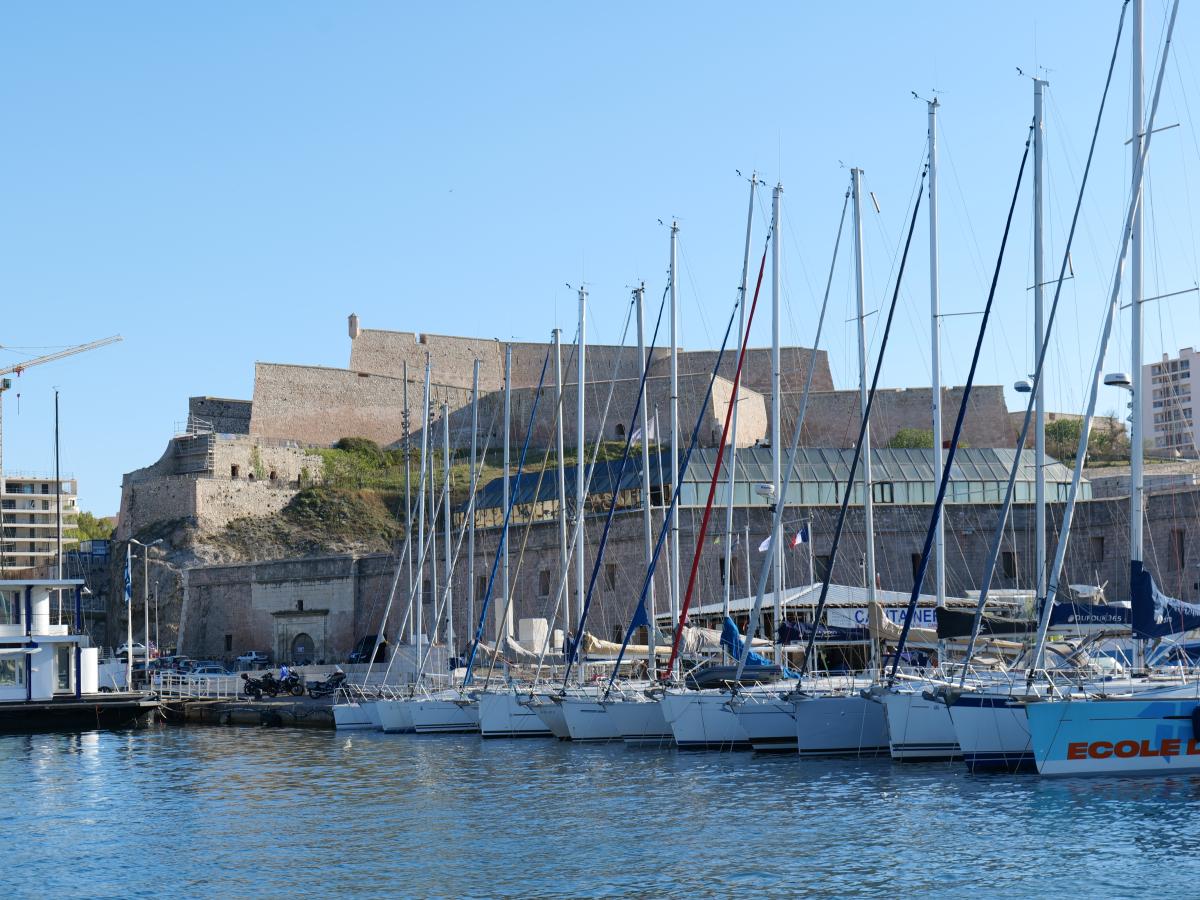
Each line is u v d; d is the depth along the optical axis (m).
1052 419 119.69
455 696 54.78
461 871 25.69
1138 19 33.12
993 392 110.69
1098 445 114.00
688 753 40.38
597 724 45.50
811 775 34.47
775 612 42.53
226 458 121.56
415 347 147.50
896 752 35.41
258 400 135.25
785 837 27.20
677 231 50.94
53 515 197.50
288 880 25.61
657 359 119.25
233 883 25.56
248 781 40.41
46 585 62.75
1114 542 64.62
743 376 121.81
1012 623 36.31
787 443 109.31
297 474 126.88
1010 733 32.50
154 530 116.50
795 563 67.94
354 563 92.44
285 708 63.75
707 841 27.25
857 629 41.53
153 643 106.12
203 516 115.75
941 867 24.20
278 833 30.72
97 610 121.44
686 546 68.31
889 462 74.38
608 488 75.75
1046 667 34.84
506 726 49.50
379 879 25.33
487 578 79.31
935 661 44.91
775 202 46.47
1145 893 22.16
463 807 33.12
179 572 107.56
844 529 69.00
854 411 111.75
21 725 60.69
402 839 29.25
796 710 37.66
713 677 41.50
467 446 129.88
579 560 52.16
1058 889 22.56
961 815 28.14
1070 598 52.06
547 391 122.38
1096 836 25.75
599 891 23.67
